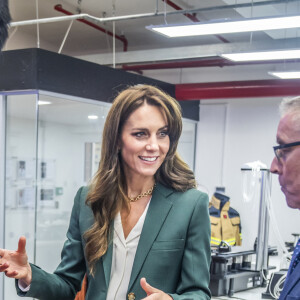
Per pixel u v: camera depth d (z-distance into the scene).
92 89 4.59
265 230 4.31
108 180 1.39
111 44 7.25
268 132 6.60
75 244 1.49
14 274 1.32
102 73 4.72
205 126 7.07
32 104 4.02
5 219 4.17
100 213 1.40
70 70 4.31
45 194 4.16
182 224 1.34
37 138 4.00
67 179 4.42
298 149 0.85
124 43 6.78
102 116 4.80
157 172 1.42
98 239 1.37
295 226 6.25
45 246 4.20
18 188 4.12
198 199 1.37
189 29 3.54
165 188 1.41
